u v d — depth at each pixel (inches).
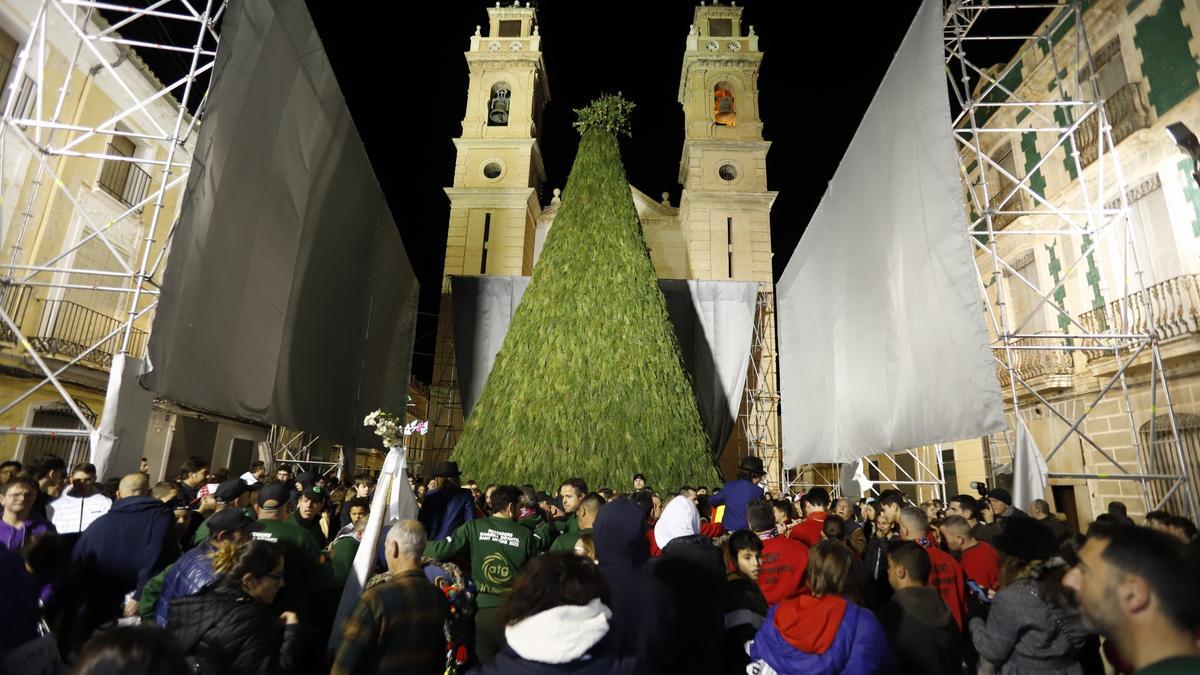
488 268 943.7
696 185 971.9
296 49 351.6
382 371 662.5
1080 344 492.7
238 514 141.4
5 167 431.2
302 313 422.3
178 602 106.7
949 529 187.6
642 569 114.3
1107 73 482.6
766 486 762.2
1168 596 55.4
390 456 217.8
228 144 295.4
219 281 298.5
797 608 115.3
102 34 326.3
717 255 926.4
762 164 977.5
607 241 548.7
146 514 163.8
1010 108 602.9
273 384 385.4
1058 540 170.1
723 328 791.1
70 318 490.0
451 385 838.5
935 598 130.3
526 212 970.7
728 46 1042.1
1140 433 436.5
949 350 314.3
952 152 308.3
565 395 484.7
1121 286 458.0
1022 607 123.3
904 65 361.4
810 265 625.6
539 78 1101.1
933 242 328.8
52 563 149.1
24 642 101.6
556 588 88.9
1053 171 542.6
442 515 238.8
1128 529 62.5
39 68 312.2
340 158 450.0
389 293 663.1
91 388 513.0
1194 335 383.2
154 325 243.0
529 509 284.7
